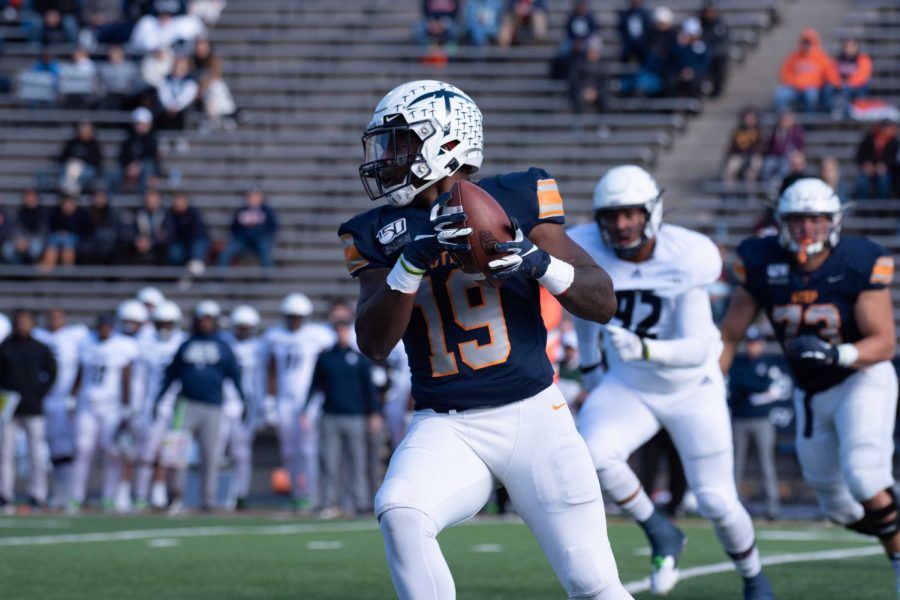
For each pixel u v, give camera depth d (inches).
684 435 757.9
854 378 775.1
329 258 2245.3
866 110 2269.9
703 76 2405.3
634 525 1445.6
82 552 1125.1
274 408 1723.7
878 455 765.9
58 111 2566.4
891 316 770.2
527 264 451.8
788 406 1681.8
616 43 2573.8
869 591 847.7
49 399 1774.1
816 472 805.2
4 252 2233.0
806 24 2559.1
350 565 1031.6
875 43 2492.6
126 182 2343.8
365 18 2765.7
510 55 2573.8
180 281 2188.7
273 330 1740.9
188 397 1605.6
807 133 2272.4
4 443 1668.3
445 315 487.8
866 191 2114.9
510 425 486.0
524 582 916.6
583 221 2271.2
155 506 1707.7
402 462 487.5
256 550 1150.3
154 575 960.3
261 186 2401.6
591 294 470.9
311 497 1700.3
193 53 2588.6
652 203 743.1
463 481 485.7
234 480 1728.6
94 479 1973.4
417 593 468.4
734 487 759.7
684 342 737.6
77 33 2787.9
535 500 486.3
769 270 783.1
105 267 2202.3
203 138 2472.9
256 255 2236.7
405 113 489.7
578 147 2374.5
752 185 2186.3
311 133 2513.5
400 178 497.4
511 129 2425.0
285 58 2691.9
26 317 1688.0
